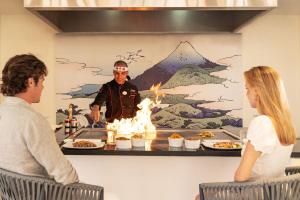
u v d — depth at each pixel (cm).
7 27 434
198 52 436
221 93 439
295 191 140
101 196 144
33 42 436
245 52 439
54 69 438
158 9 241
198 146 203
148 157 213
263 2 237
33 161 140
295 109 445
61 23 328
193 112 440
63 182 139
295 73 442
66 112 439
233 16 294
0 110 142
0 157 140
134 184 215
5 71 143
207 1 238
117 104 426
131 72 436
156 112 439
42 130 138
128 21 321
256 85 157
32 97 147
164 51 436
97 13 285
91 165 214
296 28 439
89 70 436
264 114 156
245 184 140
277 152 153
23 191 137
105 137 242
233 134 254
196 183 213
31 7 238
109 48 436
